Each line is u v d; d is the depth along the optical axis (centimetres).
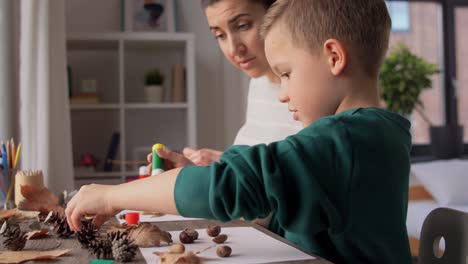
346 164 63
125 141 301
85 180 266
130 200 68
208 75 310
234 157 62
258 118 150
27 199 103
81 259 67
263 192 60
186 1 308
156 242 73
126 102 301
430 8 343
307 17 72
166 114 304
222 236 76
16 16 216
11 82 212
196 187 62
